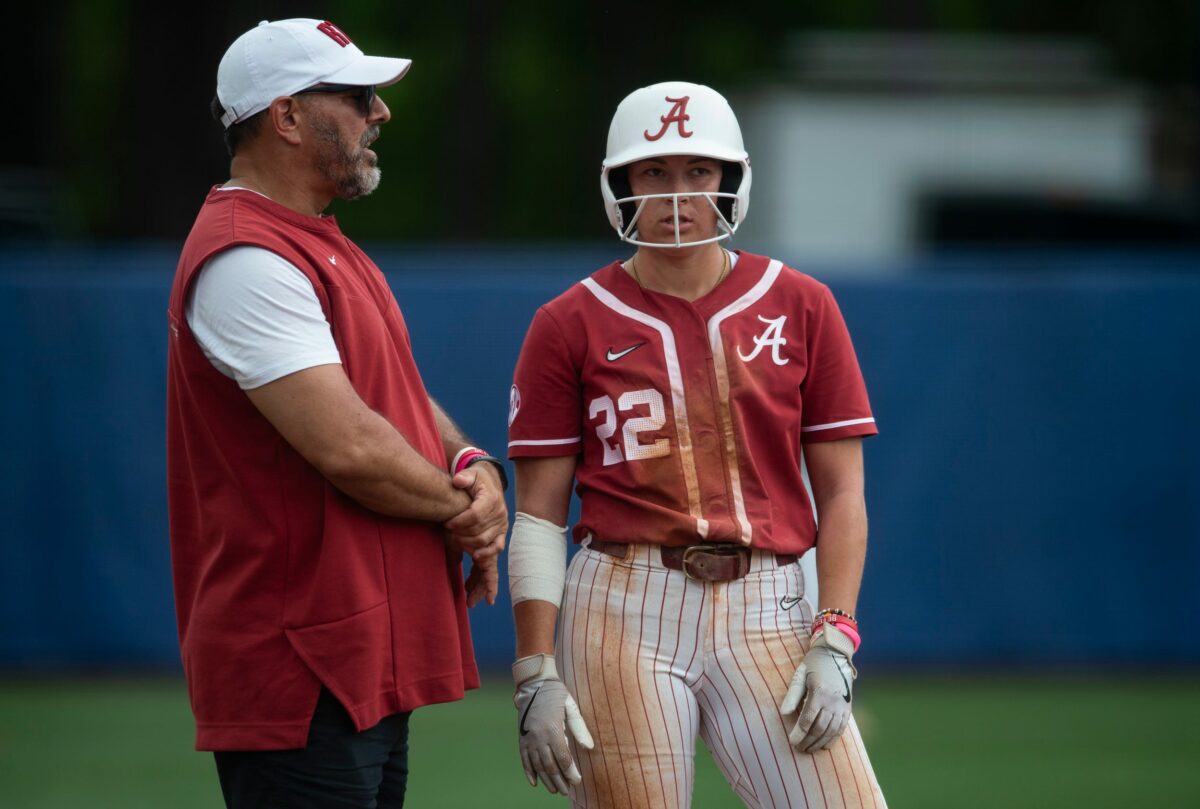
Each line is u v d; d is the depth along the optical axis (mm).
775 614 12734
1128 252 49438
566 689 12742
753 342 12781
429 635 12234
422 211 90312
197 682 11922
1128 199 50250
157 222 50375
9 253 41875
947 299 30578
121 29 84812
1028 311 30641
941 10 92875
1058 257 48094
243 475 11805
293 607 11750
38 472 29969
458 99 72312
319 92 12234
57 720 27016
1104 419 30719
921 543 30641
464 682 12883
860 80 49469
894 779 23469
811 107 49500
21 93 53469
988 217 49906
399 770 12820
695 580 12594
